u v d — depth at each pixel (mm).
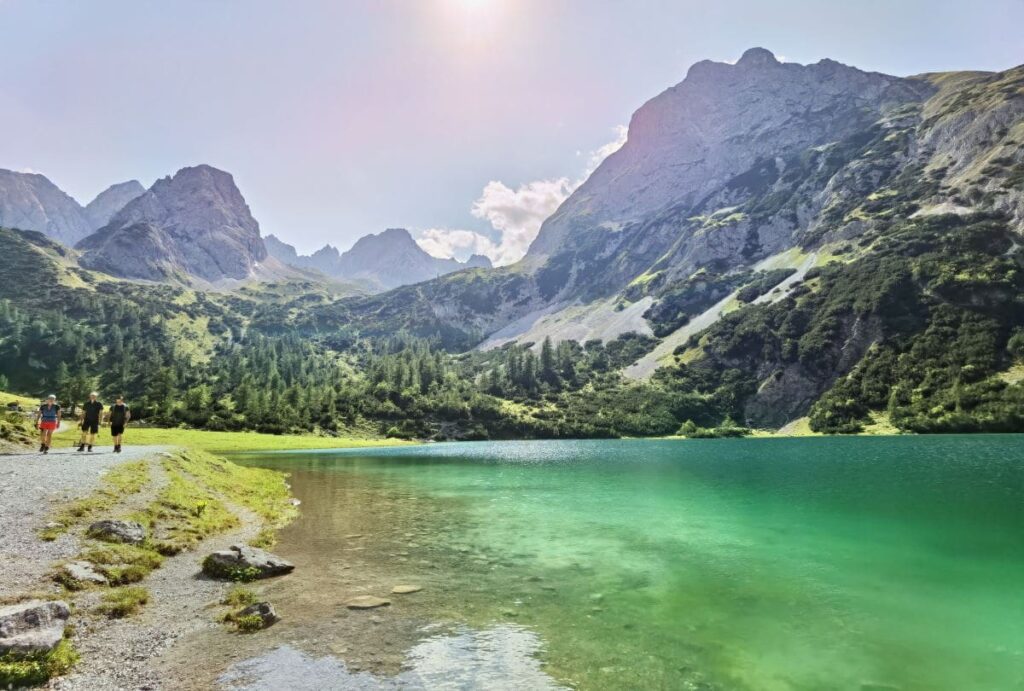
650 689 13391
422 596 20406
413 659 14820
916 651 16125
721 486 54500
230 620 17172
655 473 69688
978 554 27375
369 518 37438
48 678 12711
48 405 40500
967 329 165000
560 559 26297
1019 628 17922
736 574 23906
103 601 17250
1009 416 129750
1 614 13641
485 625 17547
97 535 22516
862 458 81562
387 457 108375
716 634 17156
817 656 15648
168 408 171750
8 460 35250
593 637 16719
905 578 23469
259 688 12867
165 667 13891
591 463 88438
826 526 34250
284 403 189250
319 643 15789
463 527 34250
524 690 13148
